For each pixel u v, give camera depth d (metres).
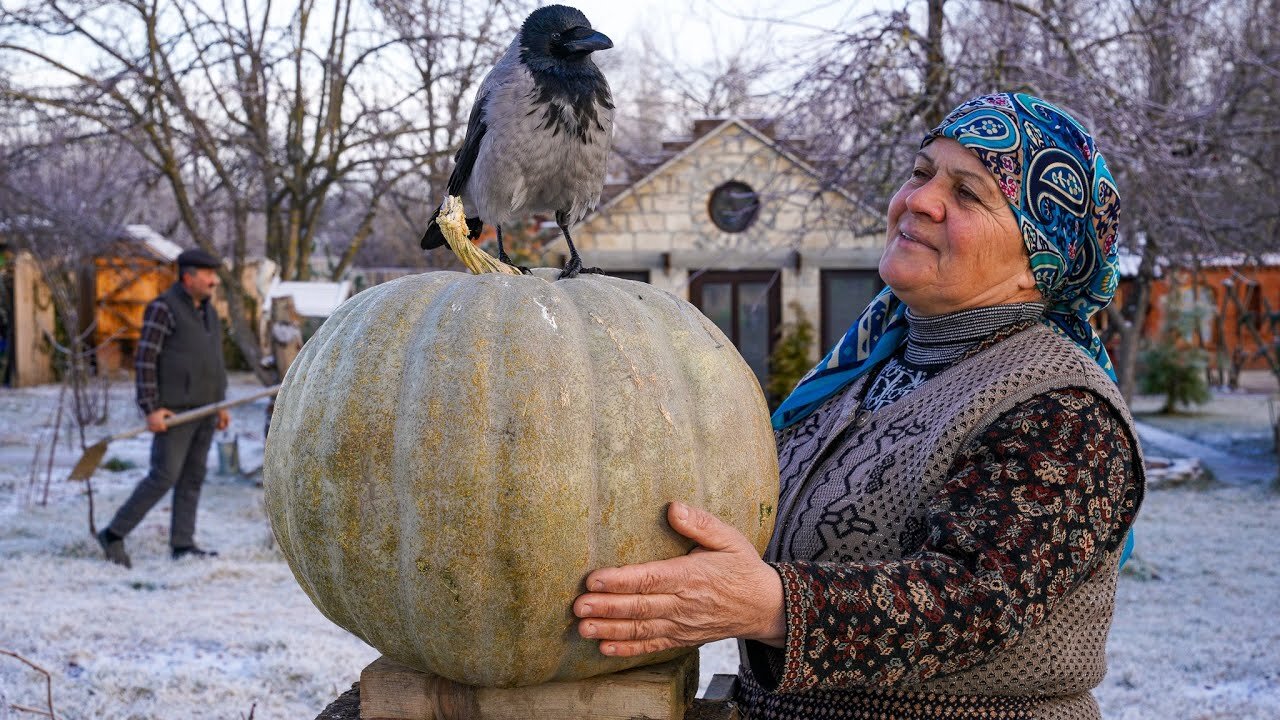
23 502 9.37
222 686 4.79
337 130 13.17
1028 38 7.07
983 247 1.70
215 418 7.48
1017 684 1.61
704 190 13.95
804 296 13.93
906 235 1.78
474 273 1.77
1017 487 1.48
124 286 21.97
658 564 1.42
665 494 1.50
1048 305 1.80
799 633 1.36
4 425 14.99
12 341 20.69
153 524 8.48
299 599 6.40
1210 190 9.23
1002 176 1.68
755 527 1.64
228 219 18.36
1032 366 1.61
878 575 1.40
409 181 16.28
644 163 13.99
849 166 7.42
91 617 5.83
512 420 1.43
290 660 5.17
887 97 7.58
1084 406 1.55
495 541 1.41
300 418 1.55
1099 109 6.96
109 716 4.42
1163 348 17.80
